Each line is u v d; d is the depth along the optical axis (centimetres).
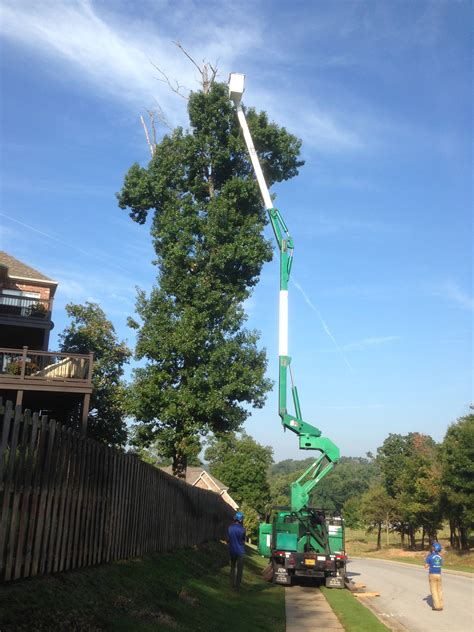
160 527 1543
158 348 2370
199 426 2305
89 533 1027
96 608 781
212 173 2644
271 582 1898
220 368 2369
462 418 4281
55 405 2039
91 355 1745
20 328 2389
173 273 2439
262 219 2600
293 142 2644
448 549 5062
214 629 913
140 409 2373
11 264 2925
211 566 1741
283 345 2061
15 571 768
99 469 1087
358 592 1856
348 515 9181
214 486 6203
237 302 2477
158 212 2578
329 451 2009
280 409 2027
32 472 826
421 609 1526
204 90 2728
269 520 2111
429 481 5200
